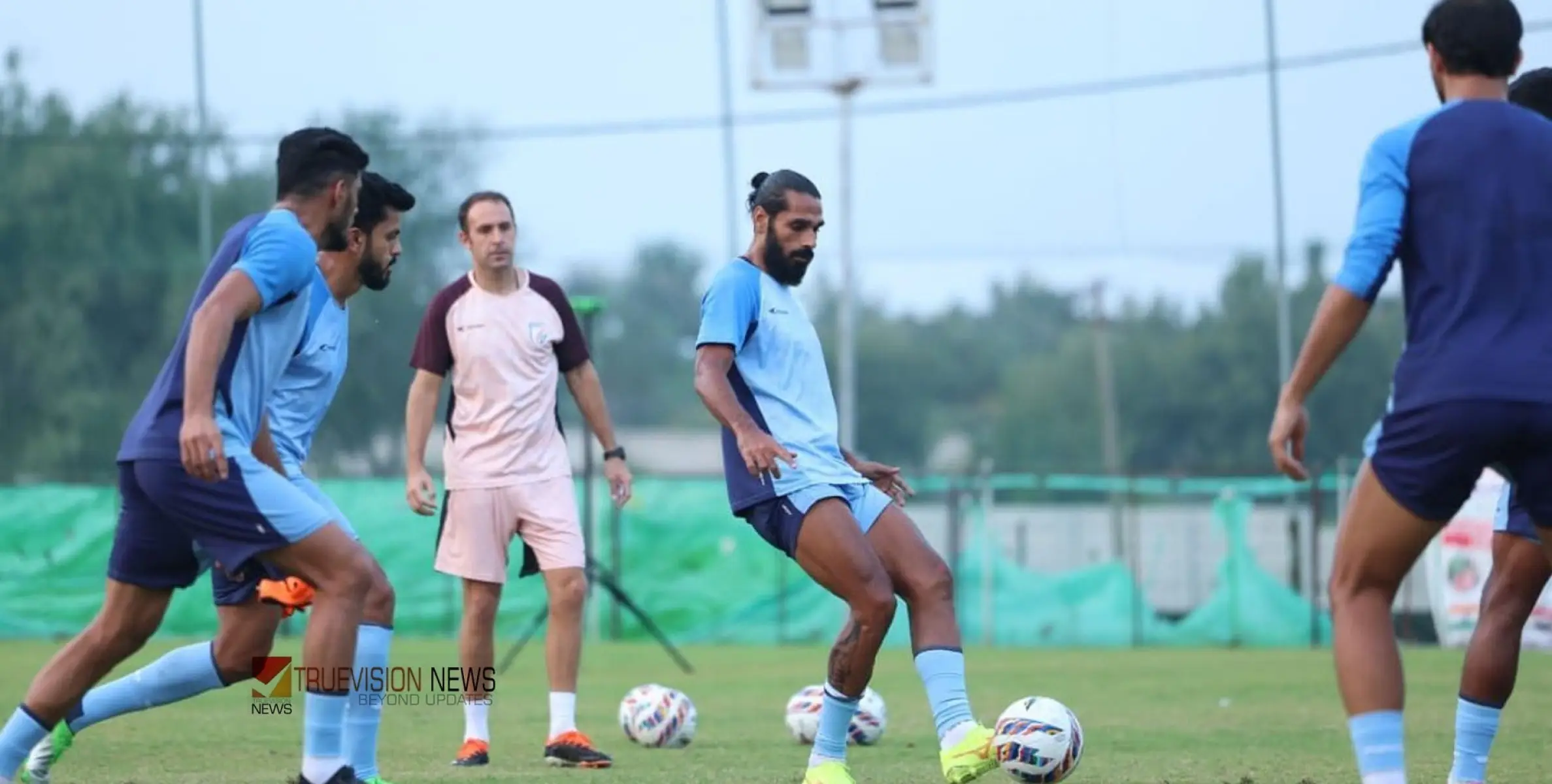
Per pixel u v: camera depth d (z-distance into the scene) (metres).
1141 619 61.53
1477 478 13.94
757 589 61.03
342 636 15.88
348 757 19.45
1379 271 13.97
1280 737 26.41
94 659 16.66
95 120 104.31
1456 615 54.78
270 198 104.19
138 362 105.00
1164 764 22.50
